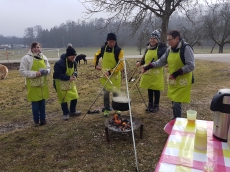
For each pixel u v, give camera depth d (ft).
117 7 39.78
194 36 78.48
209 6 40.83
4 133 12.81
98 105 17.69
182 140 6.10
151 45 14.01
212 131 6.63
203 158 5.21
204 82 24.75
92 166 9.16
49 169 9.09
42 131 12.67
